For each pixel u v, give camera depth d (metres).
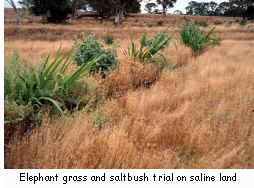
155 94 6.41
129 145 4.24
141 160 4.12
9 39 20.05
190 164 4.22
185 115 5.44
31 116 4.75
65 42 17.02
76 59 7.40
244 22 46.09
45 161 3.93
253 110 5.70
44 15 47.38
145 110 5.68
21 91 4.99
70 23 47.28
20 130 4.63
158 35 9.52
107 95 6.77
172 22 55.66
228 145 4.46
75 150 4.24
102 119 5.07
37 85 5.11
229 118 5.38
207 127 4.91
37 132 4.33
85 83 5.85
